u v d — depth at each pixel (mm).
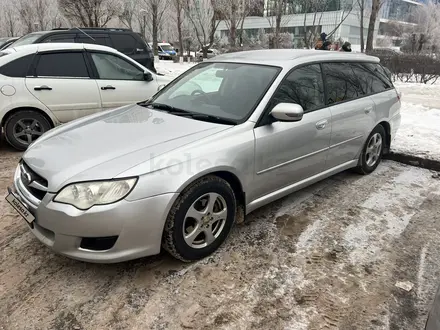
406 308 2365
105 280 2602
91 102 5629
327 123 3582
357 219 3461
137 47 8953
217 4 23516
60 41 8367
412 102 10125
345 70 4023
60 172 2422
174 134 2783
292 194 3984
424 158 4859
